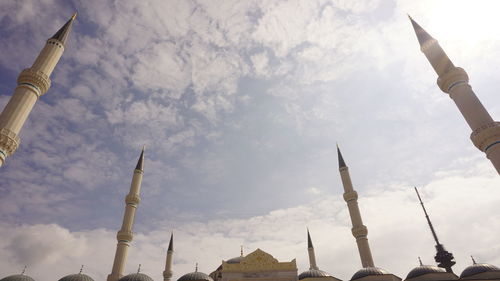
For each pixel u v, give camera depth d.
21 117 41.31
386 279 48.75
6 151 38.62
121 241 63.03
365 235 67.69
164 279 80.50
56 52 48.62
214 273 67.50
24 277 53.22
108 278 58.53
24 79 43.78
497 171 39.97
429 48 52.53
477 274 48.03
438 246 62.38
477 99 44.91
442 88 49.47
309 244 92.81
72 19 54.34
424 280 49.03
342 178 78.50
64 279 51.41
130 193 69.31
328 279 51.75
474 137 42.69
